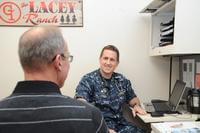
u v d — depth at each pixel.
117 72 2.58
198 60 2.25
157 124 1.74
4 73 2.49
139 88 2.62
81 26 2.53
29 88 0.77
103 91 2.24
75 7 2.52
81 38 2.54
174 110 2.12
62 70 0.84
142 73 2.62
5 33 2.47
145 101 2.63
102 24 2.55
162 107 2.22
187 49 1.89
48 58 0.79
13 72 2.49
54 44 0.81
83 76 2.36
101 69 2.28
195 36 1.89
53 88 0.79
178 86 2.22
